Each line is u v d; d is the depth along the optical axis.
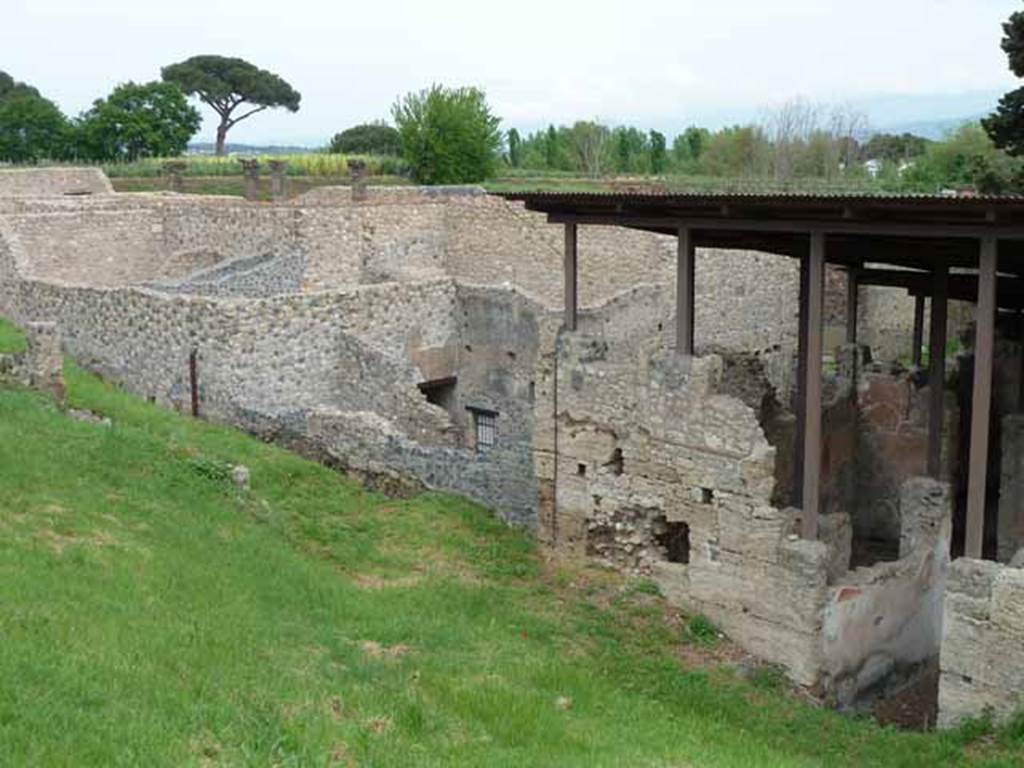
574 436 19.02
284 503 19.97
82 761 8.27
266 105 103.25
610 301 28.72
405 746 10.16
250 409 24.55
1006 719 13.84
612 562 18.73
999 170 34.09
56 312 28.52
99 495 16.27
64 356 28.19
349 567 17.81
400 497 22.16
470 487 21.22
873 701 16.69
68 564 13.05
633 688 14.77
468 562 18.73
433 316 29.23
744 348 33.50
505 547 19.48
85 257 33.53
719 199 15.54
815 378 15.67
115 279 34.31
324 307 26.34
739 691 15.23
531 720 11.78
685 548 18.73
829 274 36.22
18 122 72.06
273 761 9.07
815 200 14.40
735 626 16.73
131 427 20.89
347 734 10.02
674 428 17.44
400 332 28.39
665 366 17.44
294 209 31.84
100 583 12.73
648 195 16.45
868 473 21.56
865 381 21.55
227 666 11.16
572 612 17.09
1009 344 21.75
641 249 31.97
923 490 17.53
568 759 10.83
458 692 12.24
